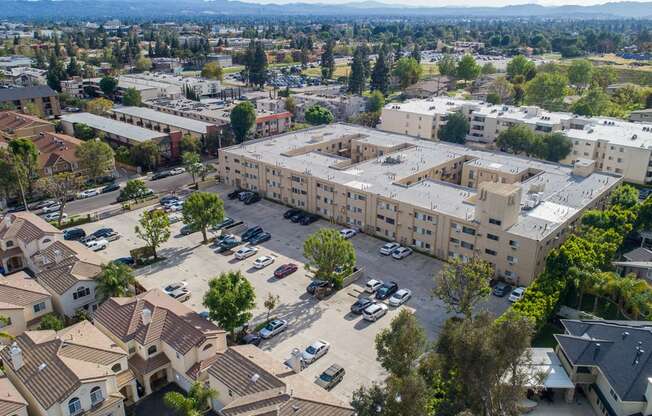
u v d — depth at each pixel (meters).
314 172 117.38
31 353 59.22
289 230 109.56
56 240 92.19
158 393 63.66
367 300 81.44
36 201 126.44
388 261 96.69
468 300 70.88
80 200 126.81
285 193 122.12
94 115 189.38
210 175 145.00
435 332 75.19
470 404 50.94
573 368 61.09
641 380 56.66
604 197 108.44
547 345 71.94
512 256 87.19
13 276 78.81
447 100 198.25
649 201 104.62
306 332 75.00
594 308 79.38
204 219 99.06
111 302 70.81
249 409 50.88
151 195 127.69
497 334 47.25
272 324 74.94
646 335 61.44
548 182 113.00
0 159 119.69
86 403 55.00
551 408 61.03
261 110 199.50
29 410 56.66
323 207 115.00
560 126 160.88
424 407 47.59
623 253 99.38
